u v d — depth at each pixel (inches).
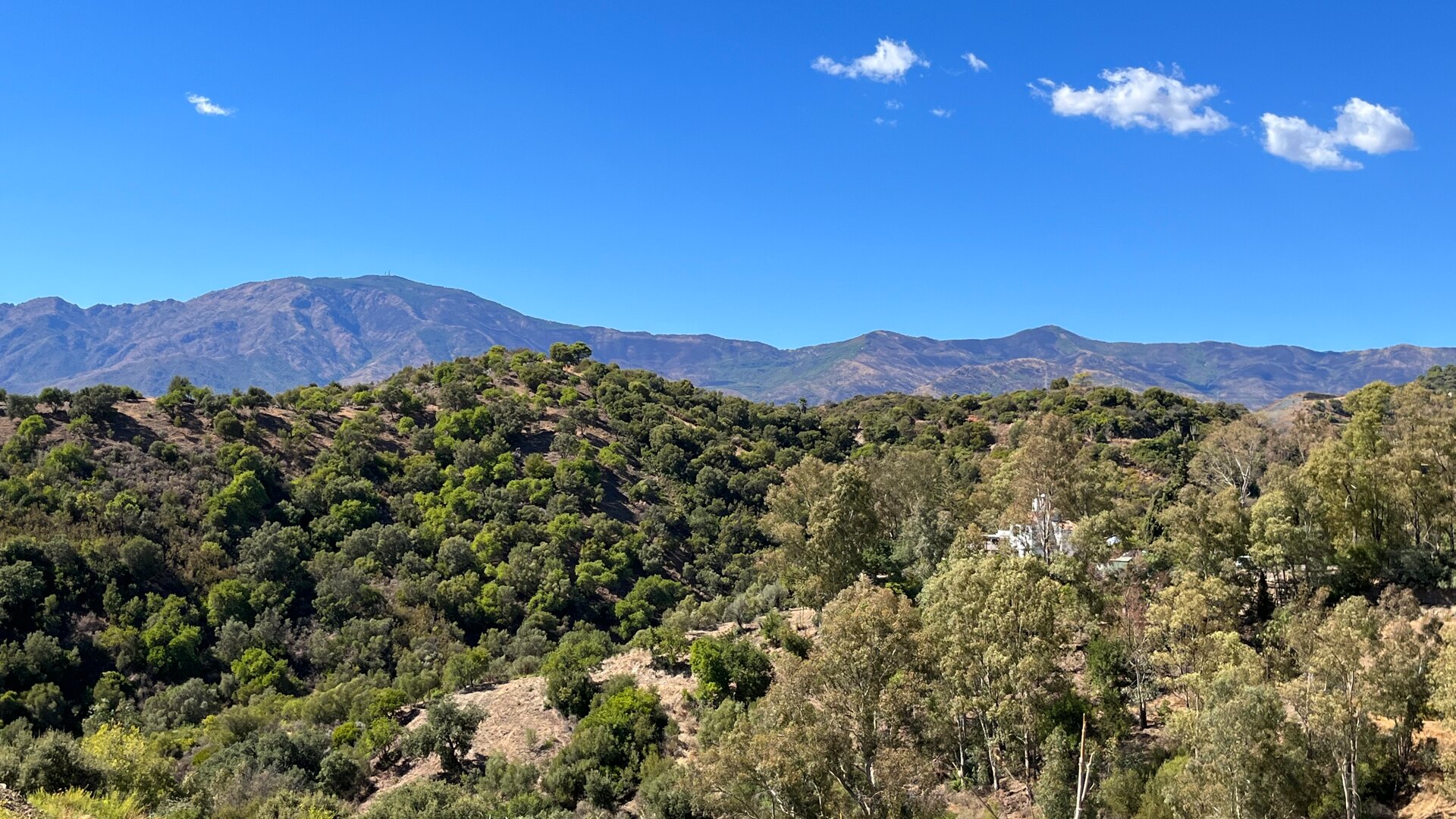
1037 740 1205.7
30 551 2183.8
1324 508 1663.4
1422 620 1427.2
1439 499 1622.8
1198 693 1098.1
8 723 1787.6
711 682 1643.7
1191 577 1346.0
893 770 1003.9
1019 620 1146.7
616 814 1338.6
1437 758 998.4
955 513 2231.8
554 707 1745.8
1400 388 3284.9
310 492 2994.6
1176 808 939.3
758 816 1013.8
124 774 1197.7
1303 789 880.3
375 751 1627.7
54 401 3154.5
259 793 1333.7
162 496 2682.1
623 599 2942.9
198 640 2214.6
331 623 2450.8
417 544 2930.6
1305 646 1048.8
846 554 1988.2
